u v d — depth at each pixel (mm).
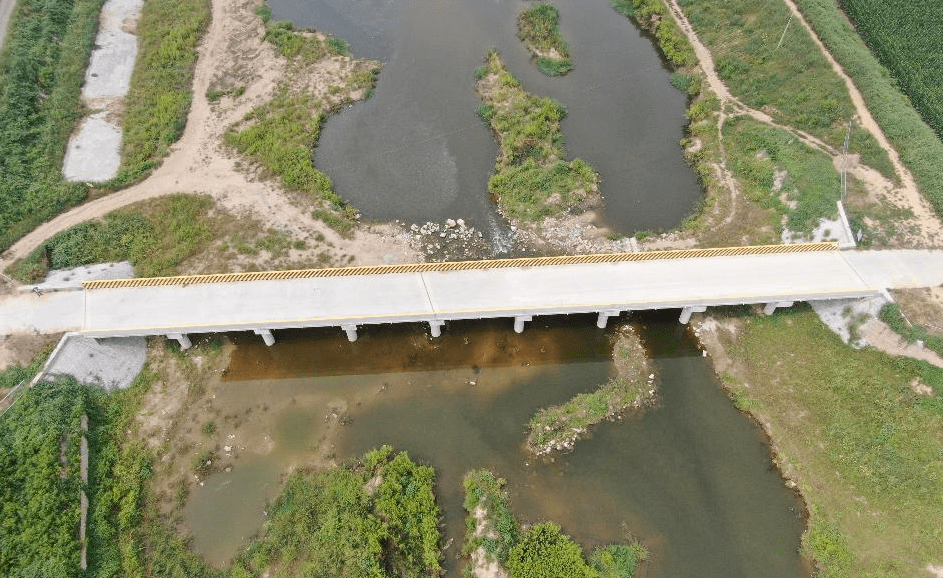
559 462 27531
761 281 30828
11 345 29688
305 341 31953
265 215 36969
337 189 39094
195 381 30266
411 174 40000
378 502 25656
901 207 33906
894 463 25859
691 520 25812
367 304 30266
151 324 29812
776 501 26375
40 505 24203
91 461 26891
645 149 41375
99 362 29688
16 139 38812
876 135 37594
